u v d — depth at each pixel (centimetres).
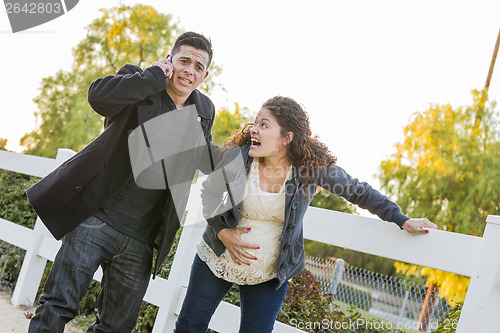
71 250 246
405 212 1304
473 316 236
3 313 401
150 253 268
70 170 250
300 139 241
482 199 1241
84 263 246
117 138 250
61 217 251
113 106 241
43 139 1680
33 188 256
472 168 1272
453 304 298
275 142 240
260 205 239
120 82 239
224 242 242
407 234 263
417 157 1345
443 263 250
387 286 308
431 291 300
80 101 1694
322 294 323
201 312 250
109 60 1758
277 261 245
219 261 248
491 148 1298
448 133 1330
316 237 292
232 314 308
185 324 250
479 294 236
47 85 1670
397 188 1344
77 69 1709
